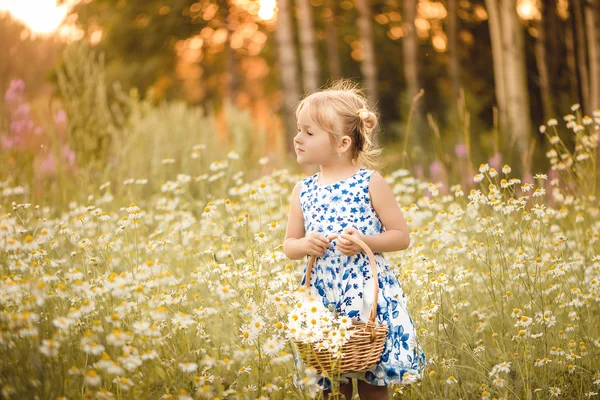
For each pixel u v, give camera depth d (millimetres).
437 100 19391
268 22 21969
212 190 6469
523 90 11062
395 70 20672
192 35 20812
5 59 21328
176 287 3340
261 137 9922
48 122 7559
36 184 6082
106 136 7734
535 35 18766
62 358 2566
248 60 22938
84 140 7496
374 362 2629
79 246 3416
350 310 2830
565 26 17062
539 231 3594
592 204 4547
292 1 20047
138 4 19922
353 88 3623
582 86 14102
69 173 6762
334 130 2947
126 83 19562
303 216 3090
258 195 3777
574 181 4734
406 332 2834
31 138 7363
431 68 19906
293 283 3229
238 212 4859
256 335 2609
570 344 3076
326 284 2887
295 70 13273
